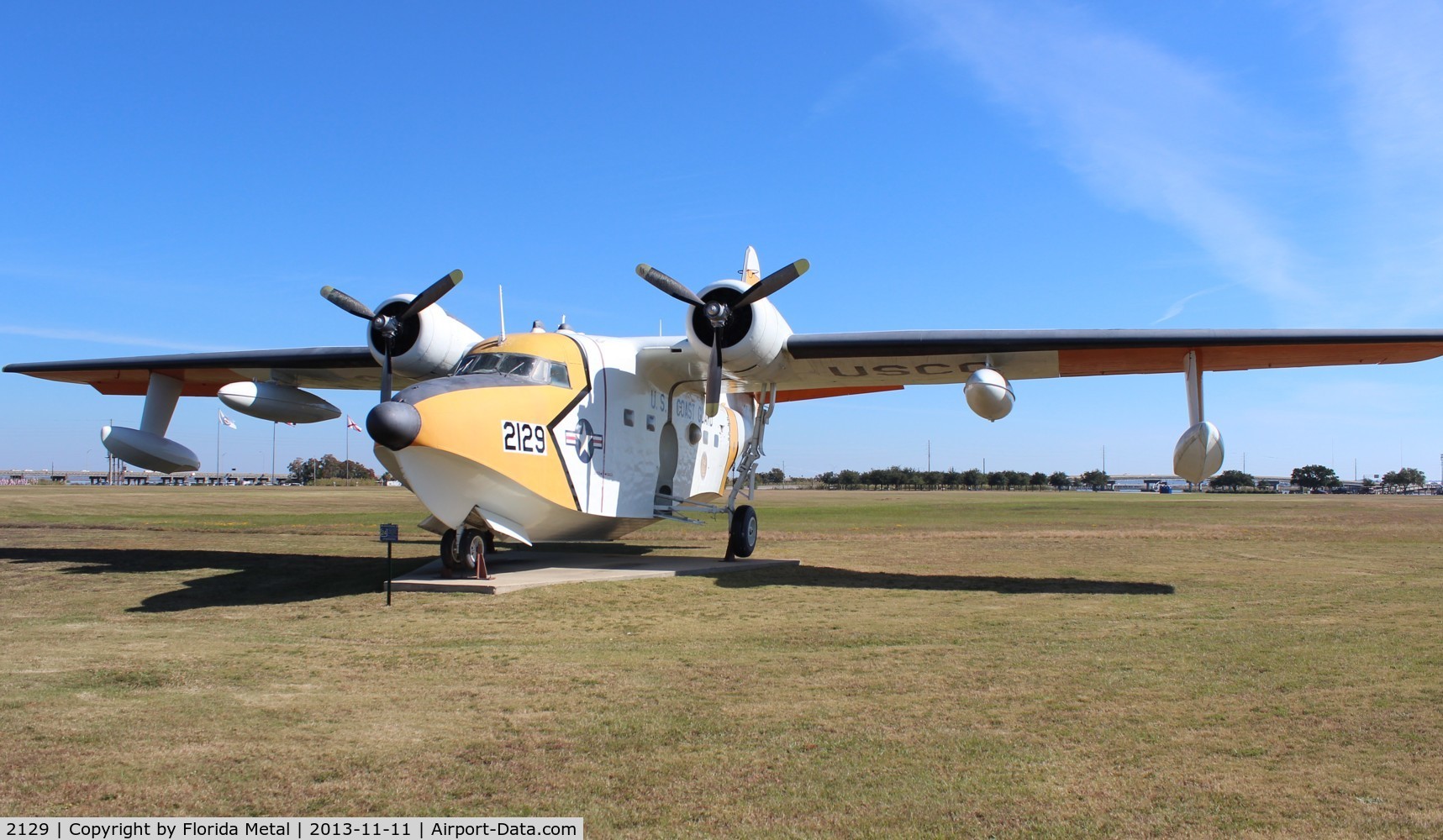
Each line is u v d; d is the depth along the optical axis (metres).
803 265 10.30
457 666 5.91
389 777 3.84
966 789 3.72
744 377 11.59
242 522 21.77
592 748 4.23
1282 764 4.01
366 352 12.70
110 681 5.47
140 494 46.62
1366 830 3.29
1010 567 11.77
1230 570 11.41
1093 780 3.82
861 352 10.96
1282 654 6.21
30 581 10.15
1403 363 10.62
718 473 14.88
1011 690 5.29
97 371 14.08
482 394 9.42
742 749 4.22
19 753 4.11
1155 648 6.45
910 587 9.73
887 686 5.37
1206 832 3.28
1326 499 51.25
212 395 15.62
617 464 11.39
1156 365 11.23
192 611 8.18
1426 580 10.21
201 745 4.25
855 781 3.81
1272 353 10.28
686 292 10.79
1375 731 4.47
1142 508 32.94
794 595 9.15
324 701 5.04
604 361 11.29
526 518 10.41
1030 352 10.69
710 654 6.30
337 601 8.66
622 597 8.91
